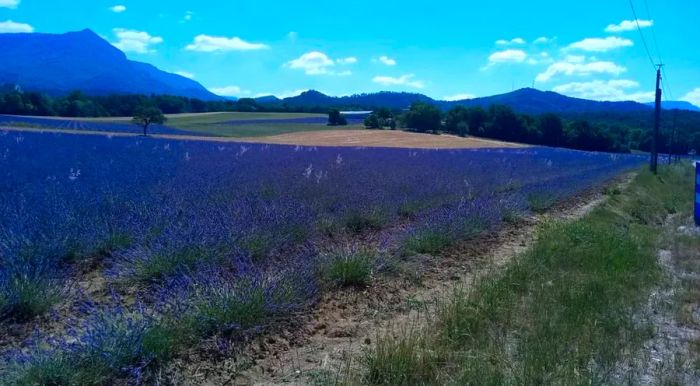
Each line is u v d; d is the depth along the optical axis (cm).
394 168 2020
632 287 746
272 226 788
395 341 480
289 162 2020
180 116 10088
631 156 6097
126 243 714
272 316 538
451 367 448
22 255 607
